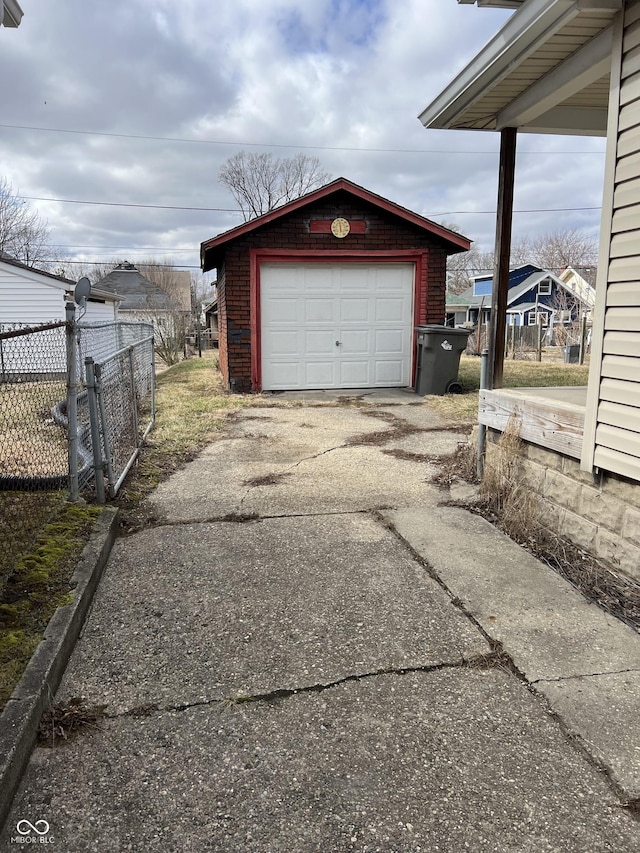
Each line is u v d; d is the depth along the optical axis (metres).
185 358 24.09
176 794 1.64
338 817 1.57
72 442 3.76
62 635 2.22
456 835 1.52
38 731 1.86
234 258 9.28
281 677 2.17
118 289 36.81
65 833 1.51
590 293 33.34
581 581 2.93
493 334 4.34
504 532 3.58
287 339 9.72
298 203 9.09
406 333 10.02
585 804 1.61
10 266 15.45
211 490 4.43
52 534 3.21
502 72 3.36
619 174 2.66
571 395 3.96
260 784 1.68
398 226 9.59
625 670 2.21
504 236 4.20
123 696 2.06
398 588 2.86
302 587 2.88
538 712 1.99
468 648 2.36
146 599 2.75
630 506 2.82
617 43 2.63
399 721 1.94
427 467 5.07
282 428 6.79
